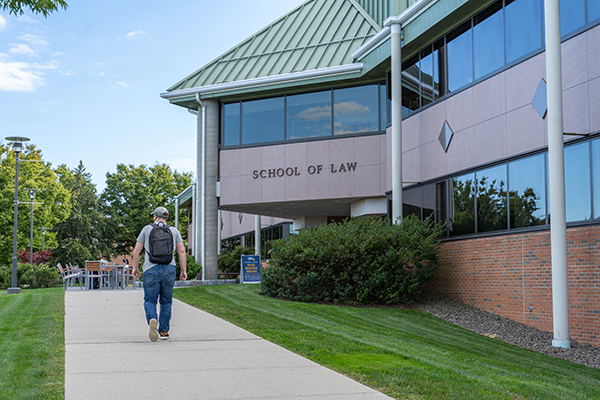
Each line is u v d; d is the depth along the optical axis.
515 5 15.05
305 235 17.09
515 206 14.67
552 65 12.16
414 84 19.92
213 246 24.23
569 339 12.06
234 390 5.52
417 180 19.28
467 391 5.81
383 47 20.23
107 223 63.25
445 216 17.62
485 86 16.05
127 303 13.45
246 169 23.72
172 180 69.94
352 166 21.84
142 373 6.20
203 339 8.54
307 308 14.29
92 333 8.98
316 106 22.83
